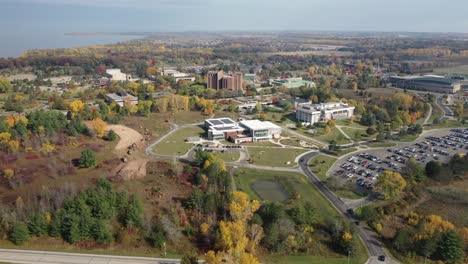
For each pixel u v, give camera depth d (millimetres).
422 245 142500
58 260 133375
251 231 145250
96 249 141000
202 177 185250
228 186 182875
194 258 121312
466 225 159125
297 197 183750
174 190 179250
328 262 139625
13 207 153625
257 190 195375
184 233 150500
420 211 171375
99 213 150875
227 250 133625
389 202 179625
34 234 145000
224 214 157000
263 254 142125
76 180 179875
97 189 163375
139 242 144875
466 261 140375
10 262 130500
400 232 148500
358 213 167750
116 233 147375
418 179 197250
